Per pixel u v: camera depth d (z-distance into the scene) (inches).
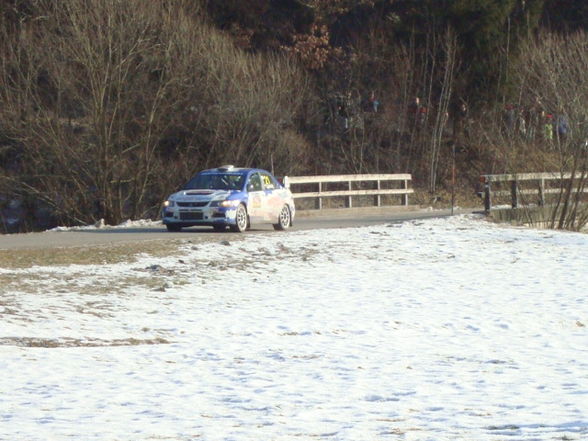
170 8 4621.1
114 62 4323.3
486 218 3331.7
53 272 2007.9
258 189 2851.9
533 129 4677.7
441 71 5841.5
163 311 1727.4
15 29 4527.6
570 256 2618.1
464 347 1429.6
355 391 1056.2
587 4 6505.9
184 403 984.9
